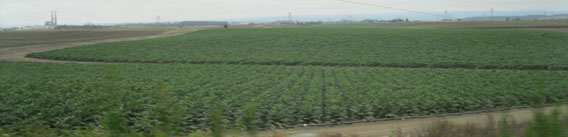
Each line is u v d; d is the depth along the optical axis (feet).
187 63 162.91
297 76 117.50
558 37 237.86
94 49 199.82
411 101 69.26
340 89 88.28
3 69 132.05
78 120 54.65
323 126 56.34
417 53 187.32
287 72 126.62
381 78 109.40
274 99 72.54
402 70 130.52
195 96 76.74
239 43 230.89
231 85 96.89
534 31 274.36
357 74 122.83
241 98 73.72
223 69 134.31
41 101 67.15
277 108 61.41
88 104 65.46
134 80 104.42
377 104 66.49
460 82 100.07
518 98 74.64
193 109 60.13
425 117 62.54
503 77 110.42
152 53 188.65
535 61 153.99
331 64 155.84
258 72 127.34
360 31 297.53
